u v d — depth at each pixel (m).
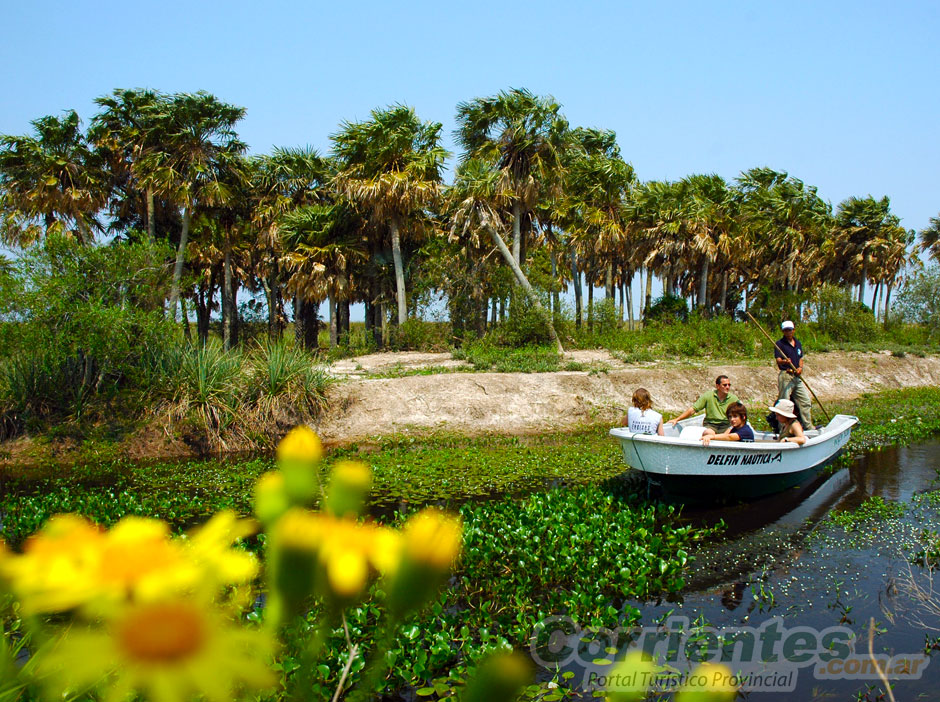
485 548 6.03
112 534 0.52
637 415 8.22
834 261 40.12
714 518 7.66
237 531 0.59
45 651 0.89
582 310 26.75
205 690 0.46
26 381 12.13
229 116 21.23
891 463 10.47
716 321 24.95
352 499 0.65
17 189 21.81
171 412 12.23
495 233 21.83
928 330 31.27
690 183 30.42
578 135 30.33
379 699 4.02
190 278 13.92
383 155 22.53
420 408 14.25
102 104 21.97
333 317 25.27
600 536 6.45
